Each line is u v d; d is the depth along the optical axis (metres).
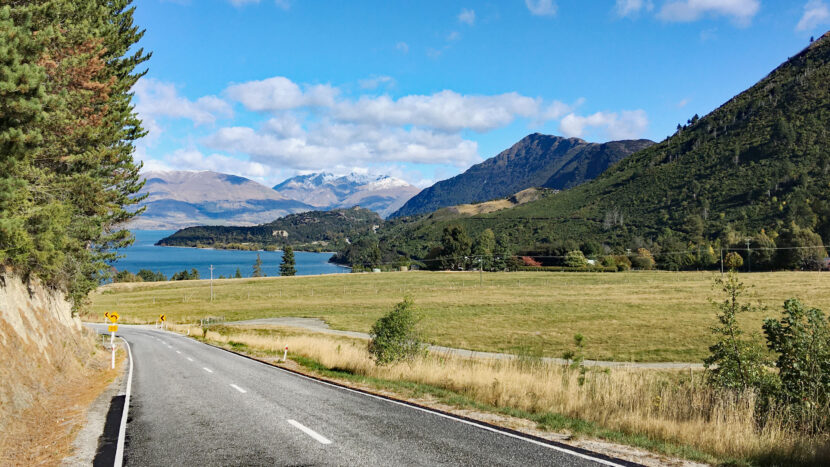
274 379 16.94
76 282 25.03
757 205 190.50
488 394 12.65
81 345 23.67
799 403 9.68
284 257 188.00
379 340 19.02
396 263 185.75
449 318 58.19
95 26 19.95
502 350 38.44
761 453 7.29
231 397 13.19
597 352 37.25
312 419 10.07
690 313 54.97
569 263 146.50
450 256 164.38
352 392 13.78
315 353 26.09
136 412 11.52
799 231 117.38
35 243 15.62
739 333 11.41
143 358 26.16
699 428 8.59
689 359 34.19
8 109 9.96
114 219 30.56
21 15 10.47
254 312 74.31
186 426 9.84
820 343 10.04
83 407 12.45
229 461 7.36
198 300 94.56
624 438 8.25
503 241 176.50
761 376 10.76
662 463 6.87
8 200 11.30
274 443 8.27
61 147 19.12
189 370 20.17
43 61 12.88
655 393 11.14
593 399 11.23
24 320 16.06
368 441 8.23
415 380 16.05
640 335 43.84
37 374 13.91
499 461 6.96
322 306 78.06
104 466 7.38
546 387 12.62
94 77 20.44
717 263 132.75
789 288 69.56
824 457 7.00
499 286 101.62
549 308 64.50
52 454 8.17
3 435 9.02
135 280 164.88
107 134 23.75
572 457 7.14
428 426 9.32
